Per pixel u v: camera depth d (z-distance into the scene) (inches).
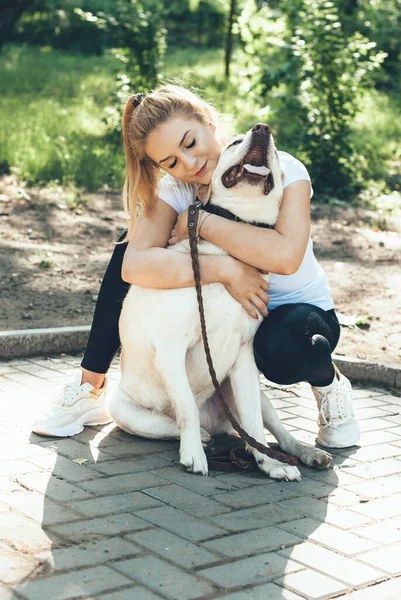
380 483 126.8
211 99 143.0
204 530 106.7
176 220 136.2
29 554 97.2
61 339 194.1
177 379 129.0
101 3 1004.6
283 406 166.1
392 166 457.1
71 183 363.9
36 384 168.9
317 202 380.2
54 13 1011.9
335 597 91.7
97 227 308.3
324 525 110.6
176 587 91.5
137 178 134.3
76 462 128.6
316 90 403.9
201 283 126.7
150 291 130.0
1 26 660.1
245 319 129.9
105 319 143.3
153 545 101.4
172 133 127.3
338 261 285.4
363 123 543.8
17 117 467.2
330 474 130.3
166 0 1082.1
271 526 109.3
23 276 244.4
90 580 91.9
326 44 398.0
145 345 131.7
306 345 130.1
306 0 406.9
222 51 994.1
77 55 941.2
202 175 130.1
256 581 94.0
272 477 127.2
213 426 143.9
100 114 495.8
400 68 726.5
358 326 218.2
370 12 721.6
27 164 371.9
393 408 165.8
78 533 103.6
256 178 122.0
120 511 111.2
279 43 420.2
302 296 139.2
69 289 236.8
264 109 417.7
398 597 92.5
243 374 132.6
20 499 113.0
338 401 141.2
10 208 319.9
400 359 193.0
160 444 140.3
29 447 134.0
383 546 105.0
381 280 262.8
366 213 363.3
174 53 951.6
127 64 457.4
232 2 674.8
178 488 121.0
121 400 142.6
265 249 125.1
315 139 401.4
